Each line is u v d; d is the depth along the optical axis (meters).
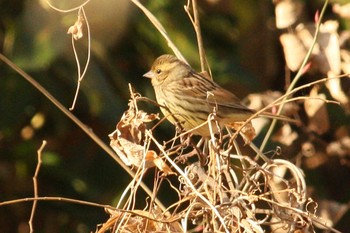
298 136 12.70
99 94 12.69
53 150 13.63
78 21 8.41
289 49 11.20
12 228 13.98
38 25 12.45
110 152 8.28
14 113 13.08
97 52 12.85
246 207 7.41
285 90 12.45
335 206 12.20
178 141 12.26
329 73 11.09
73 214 13.54
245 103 12.35
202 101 9.80
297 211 7.42
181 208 12.18
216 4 13.42
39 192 13.70
